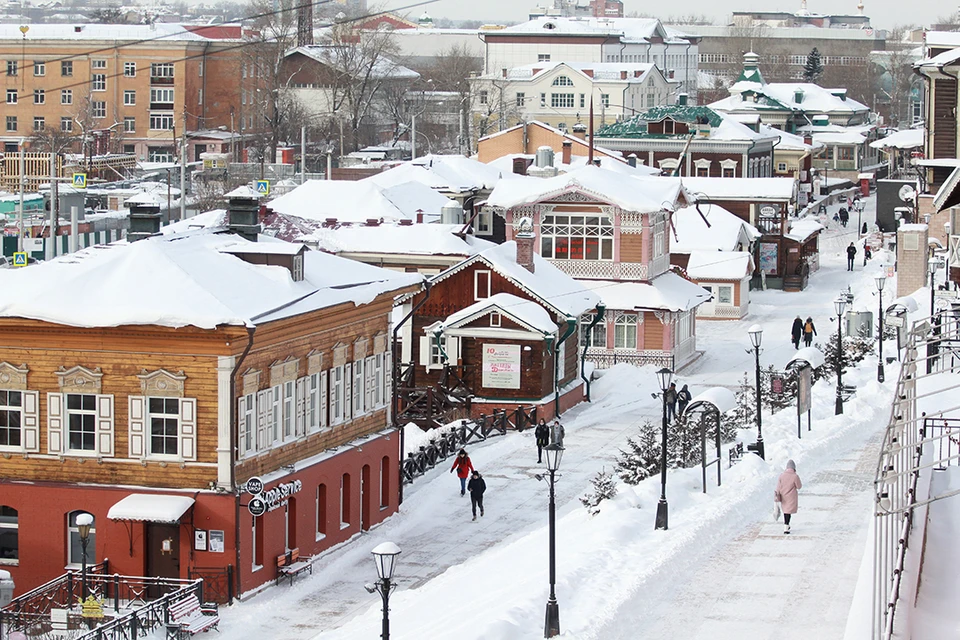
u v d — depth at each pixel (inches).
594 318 3442.4
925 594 1455.5
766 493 2182.6
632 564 1788.9
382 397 2379.4
